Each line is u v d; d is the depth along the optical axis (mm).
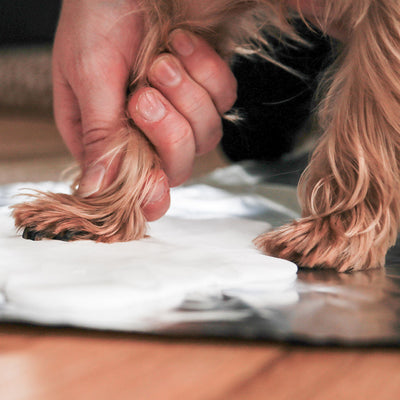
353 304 475
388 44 622
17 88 2965
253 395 327
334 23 705
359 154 629
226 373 354
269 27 827
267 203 934
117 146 678
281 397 326
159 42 704
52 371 354
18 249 582
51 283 469
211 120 743
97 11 710
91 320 421
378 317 443
